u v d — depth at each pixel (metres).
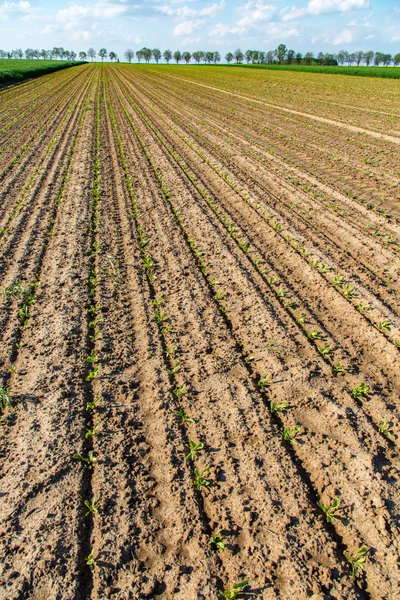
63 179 13.70
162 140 19.19
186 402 5.17
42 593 3.33
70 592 3.33
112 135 20.09
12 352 6.00
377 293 7.54
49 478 4.18
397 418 4.97
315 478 4.29
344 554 3.63
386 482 4.21
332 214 10.93
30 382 5.43
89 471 4.35
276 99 32.84
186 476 4.28
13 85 43.69
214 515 3.93
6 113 25.86
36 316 6.81
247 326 6.61
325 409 5.08
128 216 10.80
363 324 6.64
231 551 3.63
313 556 3.60
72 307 7.02
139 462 4.44
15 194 12.37
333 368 5.75
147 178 13.86
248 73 64.62
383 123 22.67
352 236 9.68
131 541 3.70
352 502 4.04
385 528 3.80
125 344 6.21
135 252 8.95
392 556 3.59
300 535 3.74
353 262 8.56
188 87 43.31
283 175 14.12
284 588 3.37
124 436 4.71
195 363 5.82
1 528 3.76
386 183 13.32
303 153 17.05
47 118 24.33
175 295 7.44
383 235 9.79
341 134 20.36
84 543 3.70
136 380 5.53
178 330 6.51
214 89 41.09
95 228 10.18
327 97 33.41
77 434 4.70
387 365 5.86
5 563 3.50
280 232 9.93
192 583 3.40
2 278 7.88
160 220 10.55
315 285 7.79
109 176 14.10
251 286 7.66
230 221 10.50
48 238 9.59
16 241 9.39
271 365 5.77
